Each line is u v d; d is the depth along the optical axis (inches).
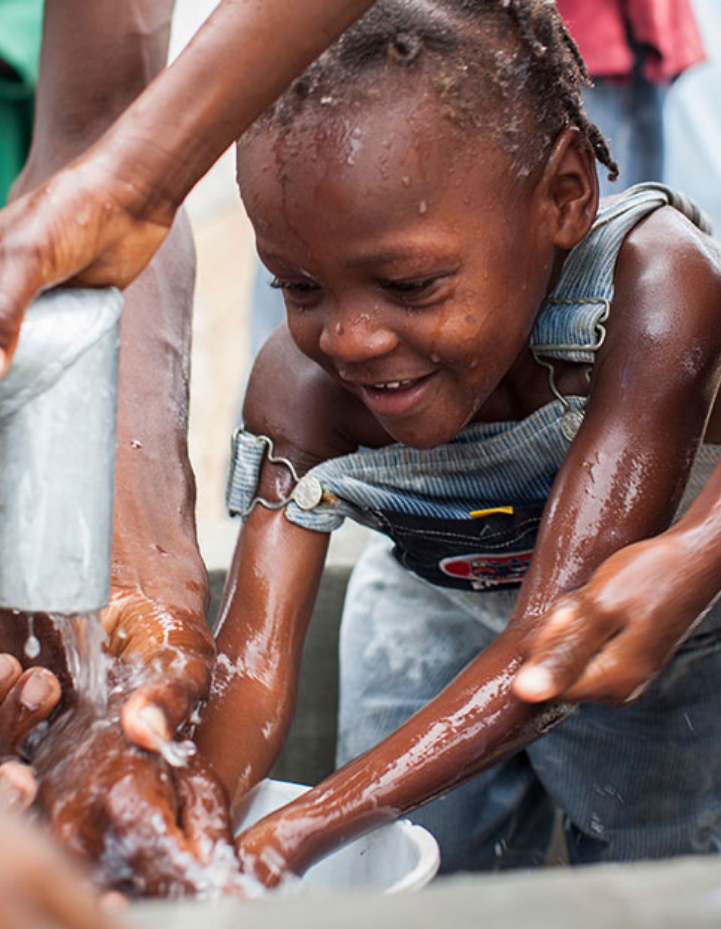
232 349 219.6
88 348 38.2
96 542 39.3
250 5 41.8
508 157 52.2
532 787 82.3
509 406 61.6
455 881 24.9
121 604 53.5
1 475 38.4
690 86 161.3
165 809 42.2
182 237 70.1
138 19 67.3
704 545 48.4
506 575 68.3
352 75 50.2
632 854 77.6
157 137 41.3
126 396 62.2
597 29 122.2
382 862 50.3
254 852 46.9
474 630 77.7
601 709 74.4
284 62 42.2
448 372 53.6
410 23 51.1
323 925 22.3
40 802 43.8
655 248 59.0
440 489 63.0
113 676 49.4
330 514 63.1
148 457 60.6
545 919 22.2
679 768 75.3
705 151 161.8
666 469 54.7
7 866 19.7
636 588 47.6
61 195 39.6
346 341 51.9
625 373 56.2
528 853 84.4
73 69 67.2
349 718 81.7
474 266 51.7
